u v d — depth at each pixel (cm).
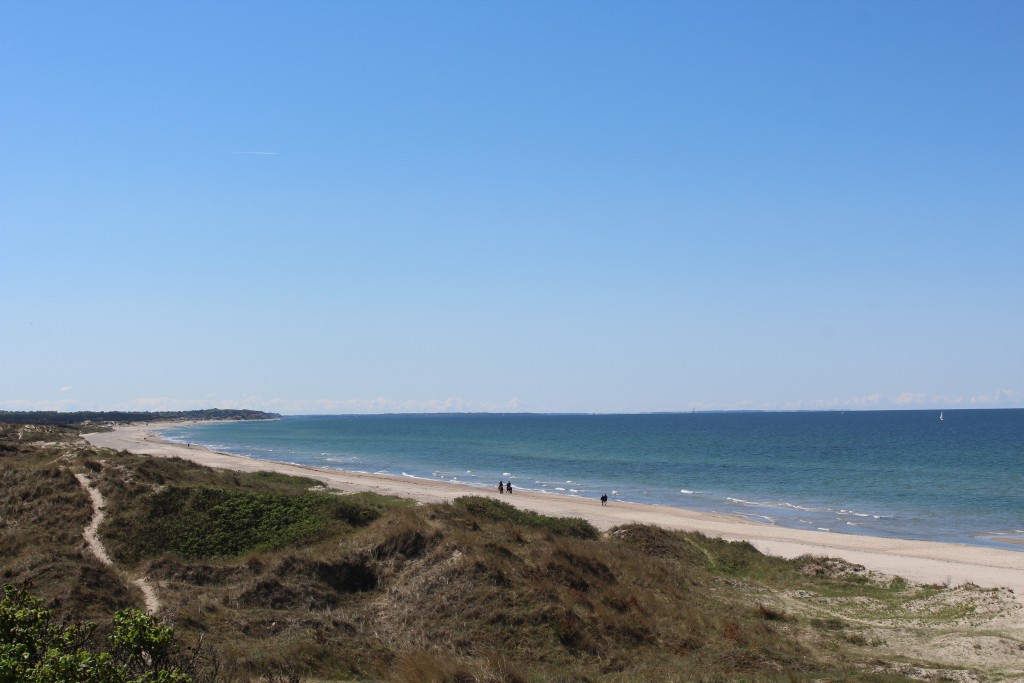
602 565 2427
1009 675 1662
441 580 2042
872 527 4847
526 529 2941
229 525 2877
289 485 4972
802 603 2456
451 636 1766
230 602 1948
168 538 2725
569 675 1570
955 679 1620
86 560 2205
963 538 4438
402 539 2336
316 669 1488
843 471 8719
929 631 2106
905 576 2816
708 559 3122
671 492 6831
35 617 841
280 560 2231
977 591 2509
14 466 3703
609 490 6981
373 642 1731
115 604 1858
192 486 3259
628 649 1802
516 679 1466
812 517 5259
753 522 4922
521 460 10806
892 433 18162
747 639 1931
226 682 1282
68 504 3000
